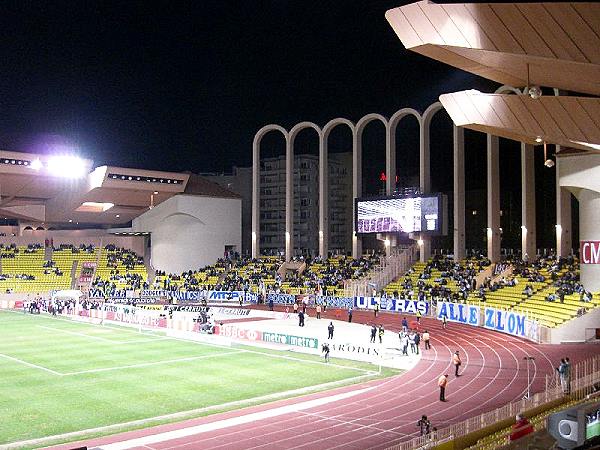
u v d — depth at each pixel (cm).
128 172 7962
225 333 4928
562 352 3791
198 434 2305
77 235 9894
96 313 6331
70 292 7081
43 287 8675
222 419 2530
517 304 5094
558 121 2367
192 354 4134
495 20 1906
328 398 2886
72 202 8325
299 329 5216
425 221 6222
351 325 5481
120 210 8800
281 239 11812
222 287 7962
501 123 2509
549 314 4522
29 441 2258
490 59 2330
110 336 5025
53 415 2616
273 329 5203
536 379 3102
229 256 9162
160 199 8769
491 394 2845
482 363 3606
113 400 2877
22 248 9338
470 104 2583
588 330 4109
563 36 1791
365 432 2289
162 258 8950
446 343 4384
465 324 5331
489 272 6125
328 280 7300
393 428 2330
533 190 6231
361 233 6838
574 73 2231
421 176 6875
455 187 6762
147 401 2859
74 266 9138
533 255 6209
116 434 2333
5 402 2836
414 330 4603
